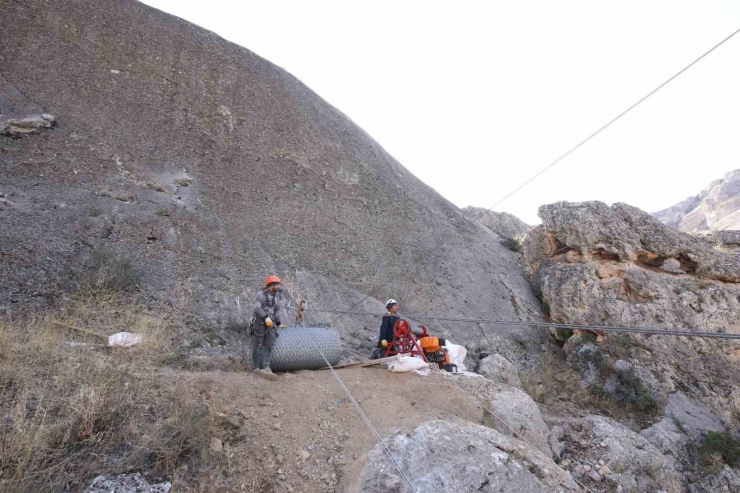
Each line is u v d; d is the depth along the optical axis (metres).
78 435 4.13
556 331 13.22
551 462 5.16
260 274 10.70
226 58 20.14
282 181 15.39
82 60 15.35
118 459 4.09
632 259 13.26
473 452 4.70
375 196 17.77
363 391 6.14
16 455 3.74
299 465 4.61
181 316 8.22
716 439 9.32
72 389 4.79
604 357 11.54
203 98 17.09
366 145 21.77
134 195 11.32
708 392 10.72
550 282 13.80
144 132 13.98
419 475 4.39
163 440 4.32
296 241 13.04
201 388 5.44
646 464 7.86
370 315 11.34
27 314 6.79
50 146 11.41
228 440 4.73
